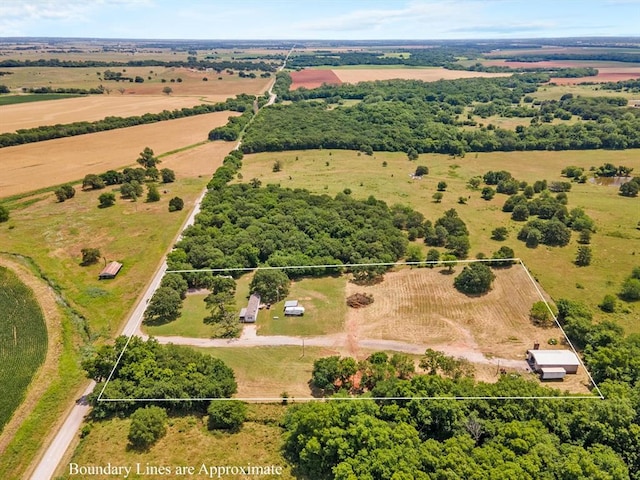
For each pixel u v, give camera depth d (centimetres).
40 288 9138
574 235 11462
